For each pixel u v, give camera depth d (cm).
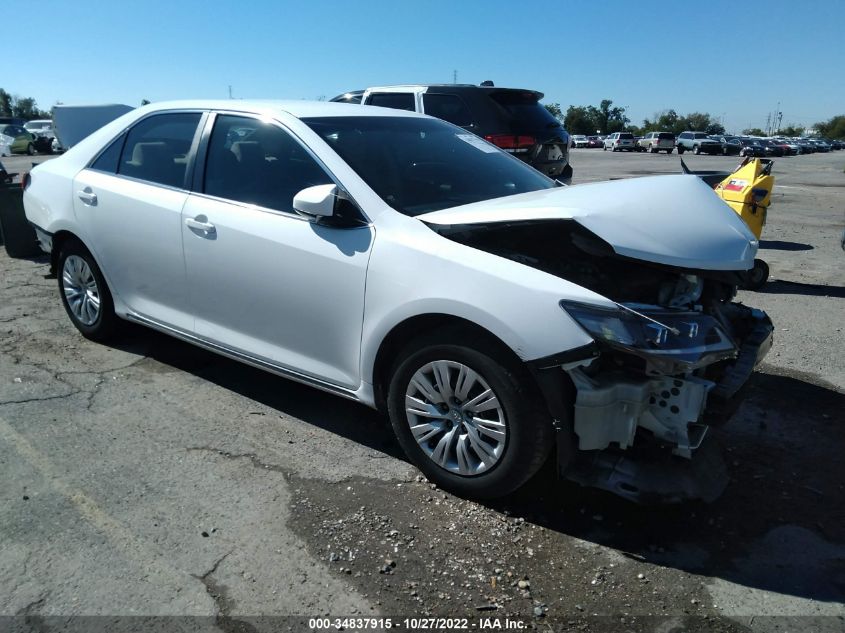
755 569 261
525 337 262
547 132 882
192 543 269
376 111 409
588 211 274
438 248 291
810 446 354
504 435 279
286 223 338
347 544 270
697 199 308
